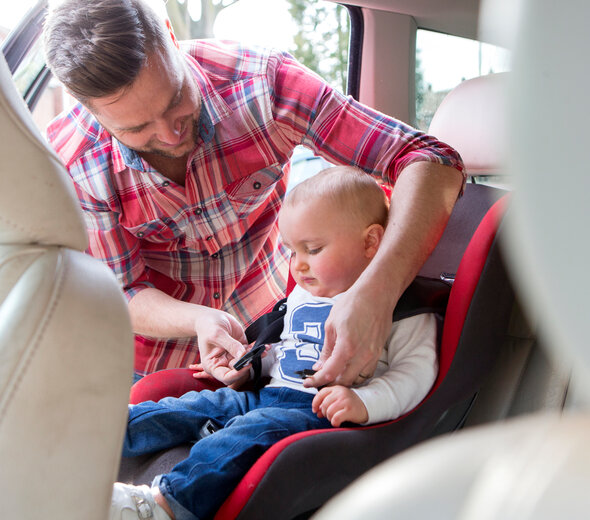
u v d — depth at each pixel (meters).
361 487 0.24
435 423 1.13
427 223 1.20
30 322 0.63
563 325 0.16
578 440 0.20
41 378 0.63
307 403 1.20
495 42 0.17
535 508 0.18
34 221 0.68
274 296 1.71
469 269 1.12
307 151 2.05
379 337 1.12
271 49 1.48
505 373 1.24
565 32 0.16
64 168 0.71
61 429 0.64
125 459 1.20
